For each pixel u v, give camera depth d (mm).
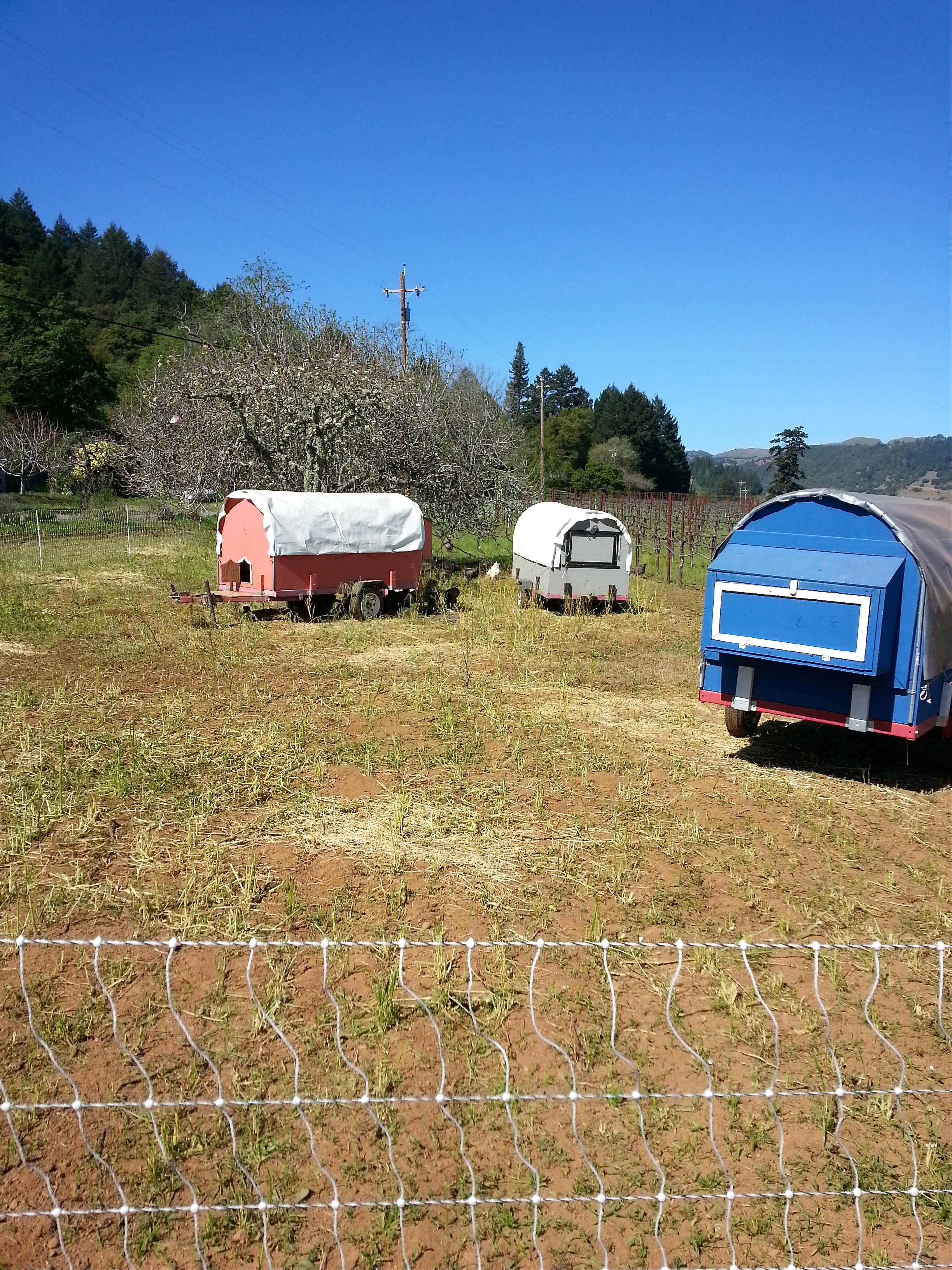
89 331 84500
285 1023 4262
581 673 12086
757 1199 3385
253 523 15062
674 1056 4121
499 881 5812
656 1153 3588
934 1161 3561
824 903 5699
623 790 7469
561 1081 3939
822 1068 4078
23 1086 3824
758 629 7766
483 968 4773
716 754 8703
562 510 17875
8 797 6934
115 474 47219
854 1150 3625
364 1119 3707
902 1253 3182
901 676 7375
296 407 22109
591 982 4699
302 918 5254
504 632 15156
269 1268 3070
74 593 17641
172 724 8977
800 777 8094
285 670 11734
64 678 10977
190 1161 3475
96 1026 4223
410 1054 4070
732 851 6445
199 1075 3902
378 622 15664
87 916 5219
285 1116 3715
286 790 7297
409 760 8133
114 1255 3109
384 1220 3248
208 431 25250
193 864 5898
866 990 4738
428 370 32031
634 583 21359
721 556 8156
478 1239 3203
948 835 6891
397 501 16391
